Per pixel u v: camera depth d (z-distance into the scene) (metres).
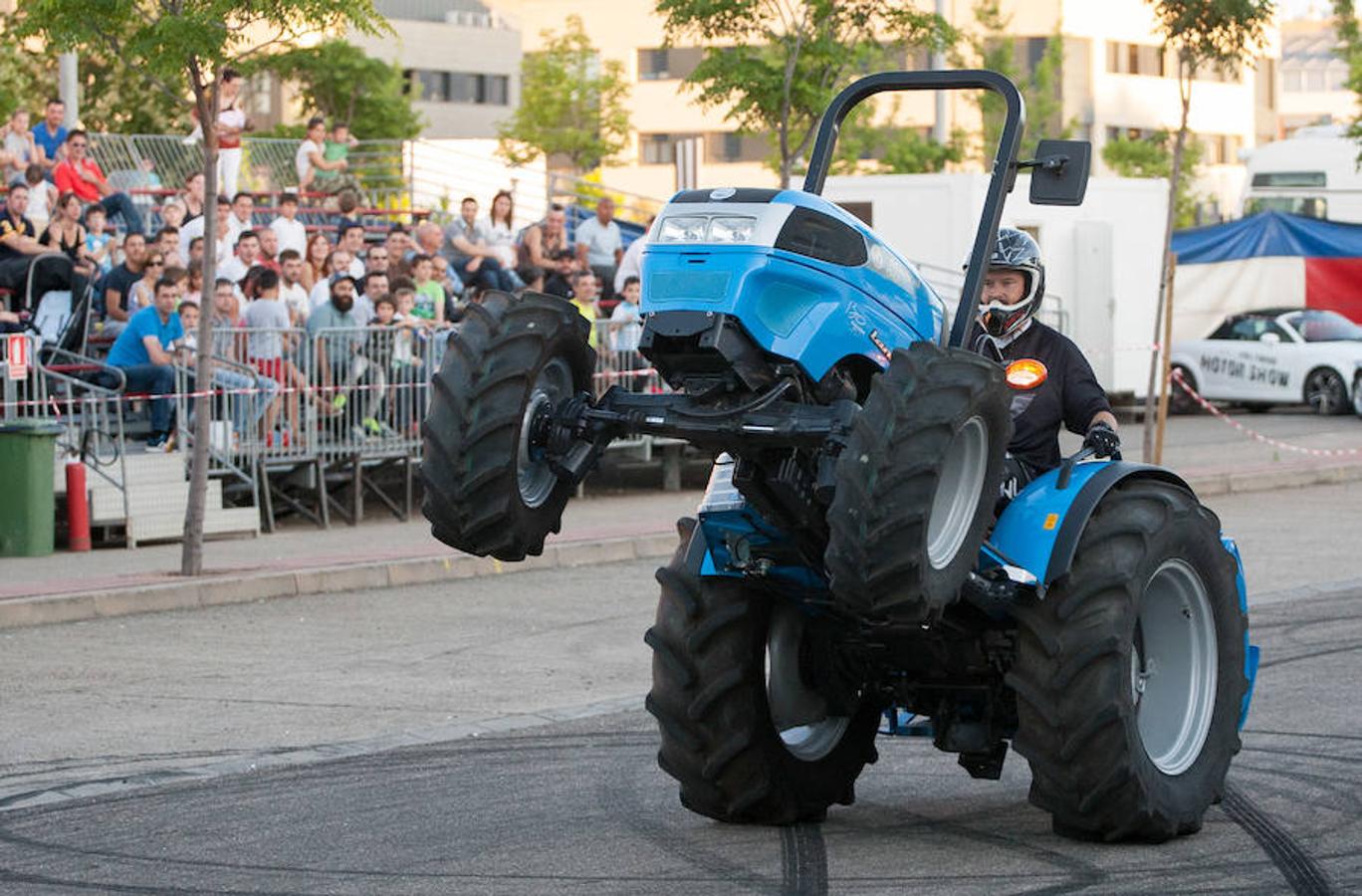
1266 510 23.78
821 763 9.28
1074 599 8.44
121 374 21.30
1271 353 37.16
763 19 25.14
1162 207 35.81
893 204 32.75
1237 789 9.82
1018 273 9.00
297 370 22.39
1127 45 78.31
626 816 9.52
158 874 8.56
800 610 9.10
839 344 7.94
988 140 56.44
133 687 13.59
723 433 7.82
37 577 18.17
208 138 18.05
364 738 11.88
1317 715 11.76
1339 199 42.59
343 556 19.36
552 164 70.19
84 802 10.14
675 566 9.15
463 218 27.42
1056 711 8.42
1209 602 9.07
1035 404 9.02
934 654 8.80
